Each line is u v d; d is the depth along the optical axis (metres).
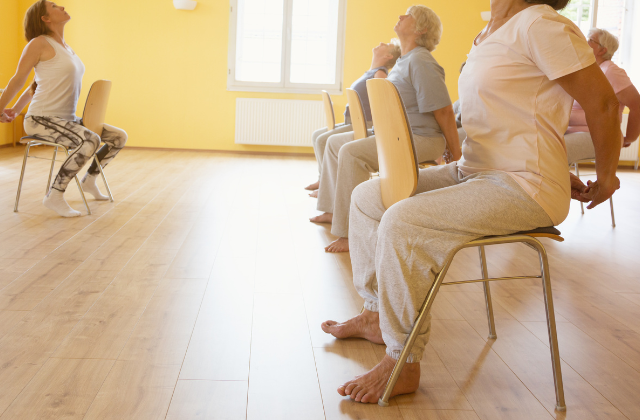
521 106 1.37
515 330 1.93
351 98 3.21
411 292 1.37
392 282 1.38
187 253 2.73
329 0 7.40
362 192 1.67
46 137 3.39
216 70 7.39
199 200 4.13
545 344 1.82
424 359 1.69
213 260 2.63
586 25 7.50
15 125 6.94
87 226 3.18
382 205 1.62
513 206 1.35
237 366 1.58
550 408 1.42
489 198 1.35
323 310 2.05
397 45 4.42
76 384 1.44
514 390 1.51
